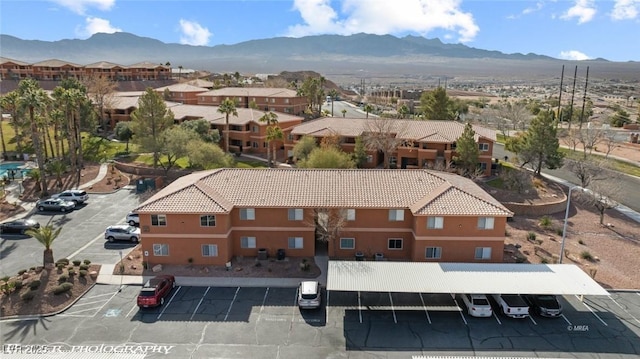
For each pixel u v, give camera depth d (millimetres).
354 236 43312
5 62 137875
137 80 157125
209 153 66062
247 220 43031
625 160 84562
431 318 33719
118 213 56281
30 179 69375
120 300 36219
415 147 70812
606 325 32844
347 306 35438
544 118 66375
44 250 42781
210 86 148625
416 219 40750
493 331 32094
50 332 32031
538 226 52406
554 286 33719
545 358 29234
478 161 65250
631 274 41062
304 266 41094
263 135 84562
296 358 29219
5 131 93438
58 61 146000
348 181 45188
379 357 29328
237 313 34375
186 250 41875
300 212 42688
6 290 36094
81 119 85812
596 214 57469
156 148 70250
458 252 41344
